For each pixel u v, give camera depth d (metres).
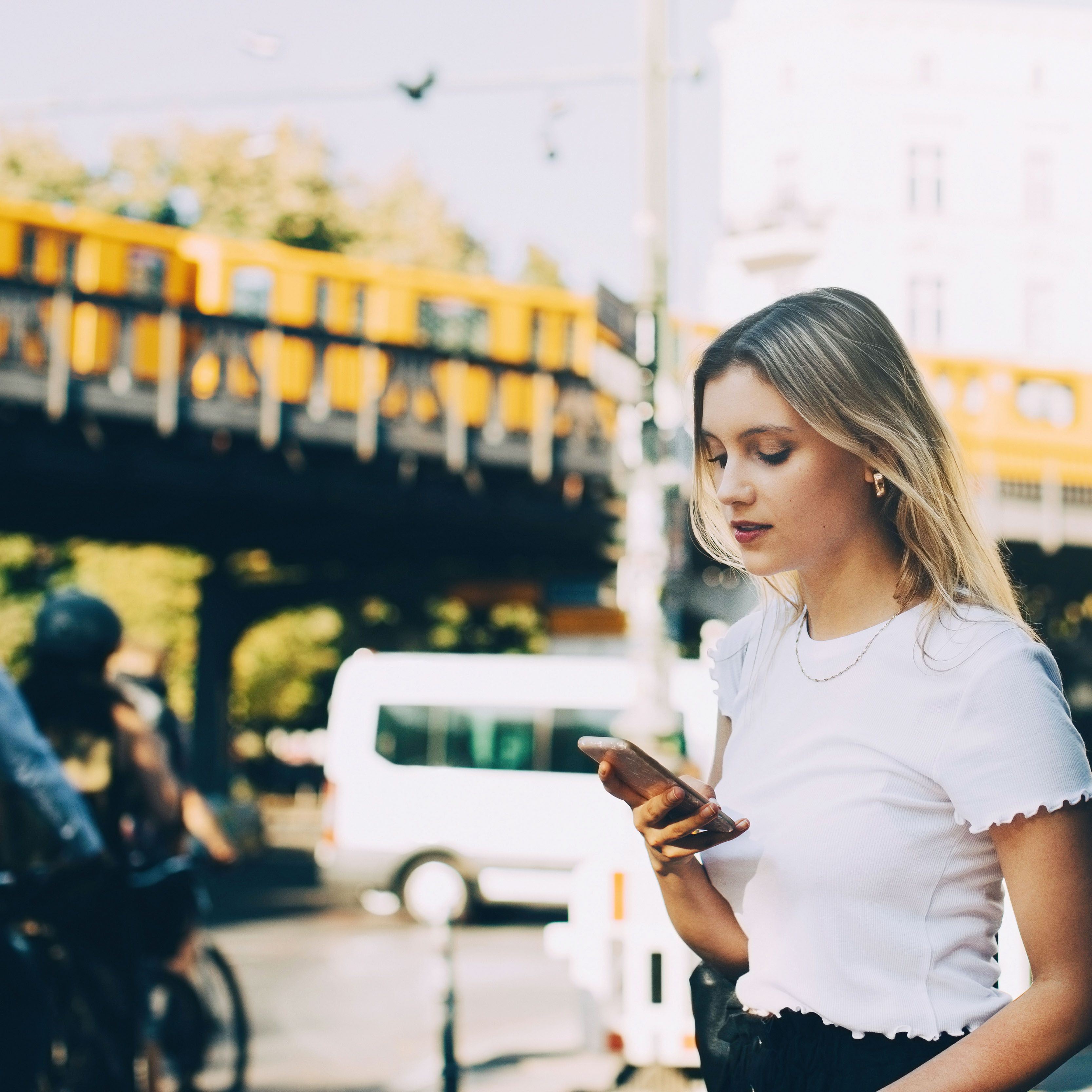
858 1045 1.57
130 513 18.59
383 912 15.50
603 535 19.36
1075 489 22.34
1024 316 42.53
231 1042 5.88
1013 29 42.75
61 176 33.81
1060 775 1.49
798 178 42.00
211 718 22.81
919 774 1.57
